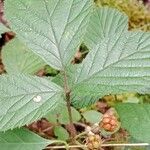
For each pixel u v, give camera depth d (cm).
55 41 24
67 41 24
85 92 22
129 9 54
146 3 57
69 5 24
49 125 41
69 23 24
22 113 21
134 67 23
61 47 24
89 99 25
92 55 23
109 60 23
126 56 23
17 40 34
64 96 24
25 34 24
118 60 23
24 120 21
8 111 21
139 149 31
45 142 24
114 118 25
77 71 23
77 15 24
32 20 24
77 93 23
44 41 24
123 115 26
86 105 25
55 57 24
